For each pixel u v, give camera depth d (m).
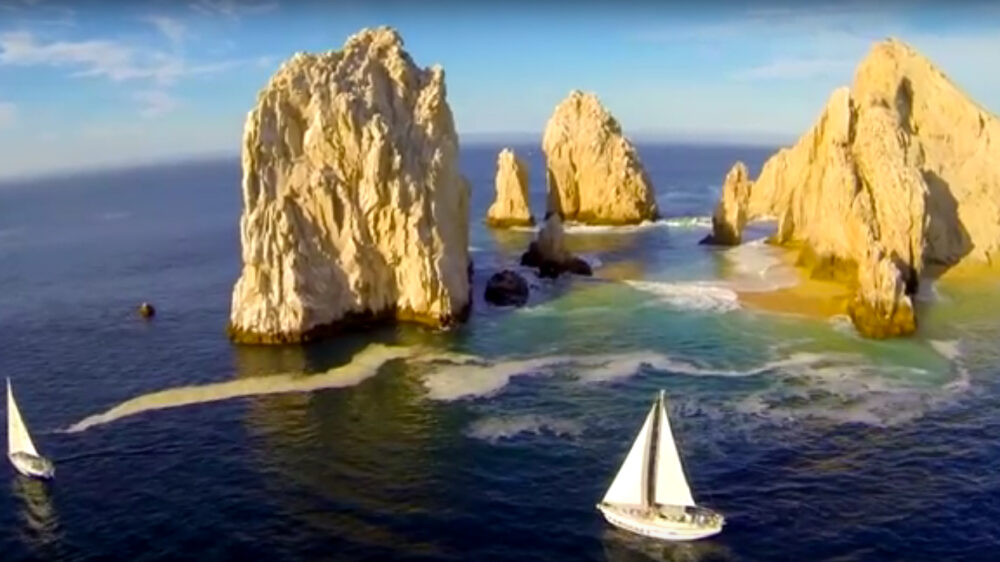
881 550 45.97
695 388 69.12
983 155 114.06
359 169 85.38
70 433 62.53
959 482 53.00
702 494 51.91
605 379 71.56
